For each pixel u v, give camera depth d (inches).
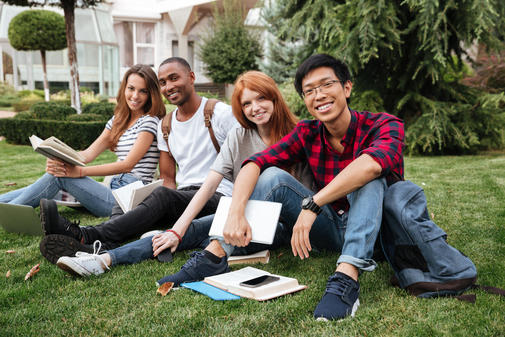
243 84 90.4
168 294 74.4
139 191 101.3
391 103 299.4
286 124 93.8
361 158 69.8
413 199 70.7
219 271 80.4
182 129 115.0
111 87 700.0
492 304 65.2
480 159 243.4
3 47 676.7
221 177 96.3
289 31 313.1
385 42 267.6
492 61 291.1
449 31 256.2
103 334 61.0
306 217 72.5
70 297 73.8
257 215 77.0
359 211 68.9
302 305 67.9
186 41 745.6
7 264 92.0
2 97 649.6
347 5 264.7
